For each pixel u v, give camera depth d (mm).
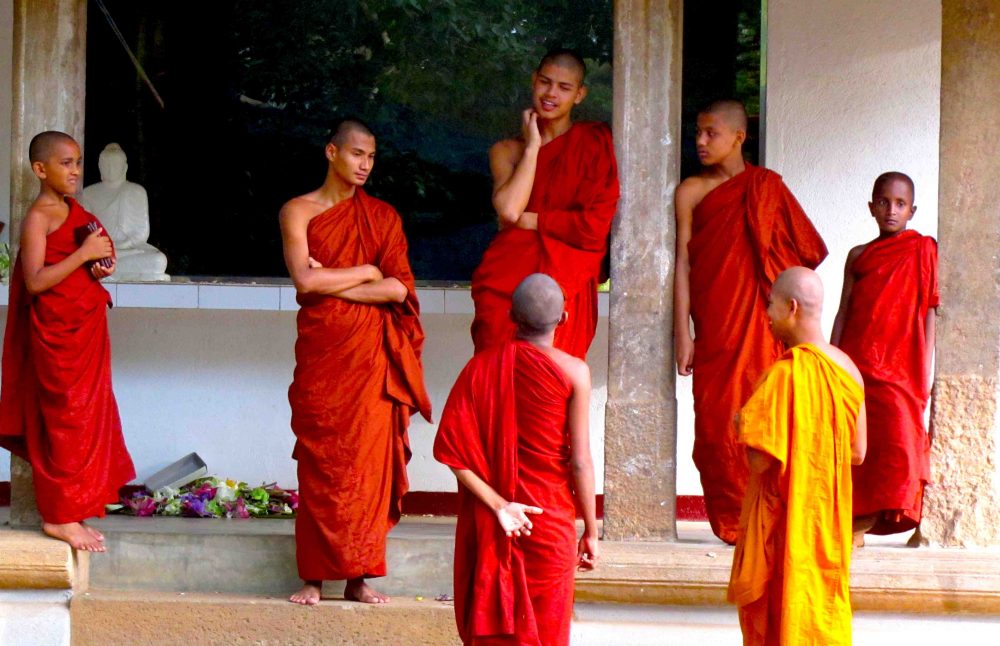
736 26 15219
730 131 11961
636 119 12086
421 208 15648
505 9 15586
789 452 9672
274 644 11508
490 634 9320
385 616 11477
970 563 11469
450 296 15227
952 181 11820
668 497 12000
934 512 11789
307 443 11500
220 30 15633
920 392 11820
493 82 15617
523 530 9328
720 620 11625
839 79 15094
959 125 11797
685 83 15305
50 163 11688
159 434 15484
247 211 15664
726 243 11797
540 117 12141
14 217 12344
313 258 11633
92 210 15305
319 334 11508
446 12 15602
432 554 11961
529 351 9469
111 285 15078
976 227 11773
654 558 11570
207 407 15516
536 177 12039
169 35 15617
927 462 11797
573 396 9461
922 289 11875
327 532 11391
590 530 9688
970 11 11766
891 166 15047
